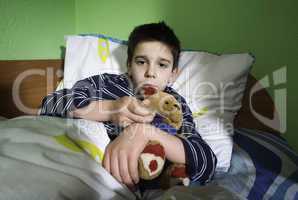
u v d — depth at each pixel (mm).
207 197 425
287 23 985
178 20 1148
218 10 1083
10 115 1006
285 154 747
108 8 1255
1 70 986
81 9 1297
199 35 1129
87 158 528
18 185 421
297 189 588
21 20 1061
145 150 538
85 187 458
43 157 515
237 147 797
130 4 1212
